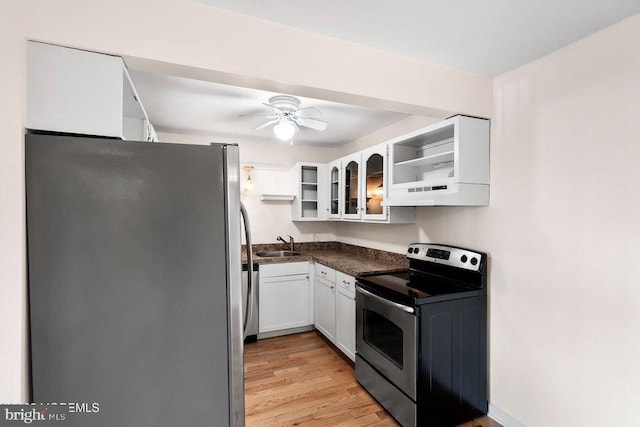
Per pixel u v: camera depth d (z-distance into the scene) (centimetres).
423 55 174
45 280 97
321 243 413
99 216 101
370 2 129
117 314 102
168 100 237
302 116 267
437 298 186
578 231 155
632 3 127
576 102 156
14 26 101
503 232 193
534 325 175
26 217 96
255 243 381
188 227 110
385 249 314
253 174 380
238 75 137
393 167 254
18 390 93
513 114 188
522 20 140
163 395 106
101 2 113
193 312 110
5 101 98
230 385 114
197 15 129
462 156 193
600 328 146
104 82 113
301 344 315
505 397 192
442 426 187
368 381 226
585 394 152
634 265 135
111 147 103
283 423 195
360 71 163
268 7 132
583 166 153
